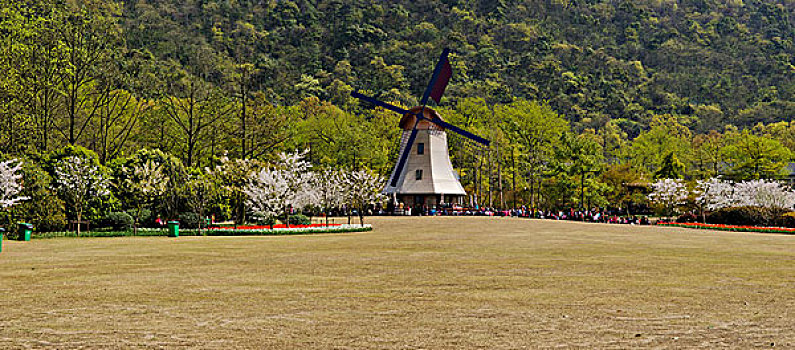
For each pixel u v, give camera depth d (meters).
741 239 36.75
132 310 13.10
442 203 80.88
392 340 10.54
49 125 57.03
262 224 47.56
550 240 34.47
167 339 10.60
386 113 111.94
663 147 121.19
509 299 14.45
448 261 22.95
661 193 72.19
